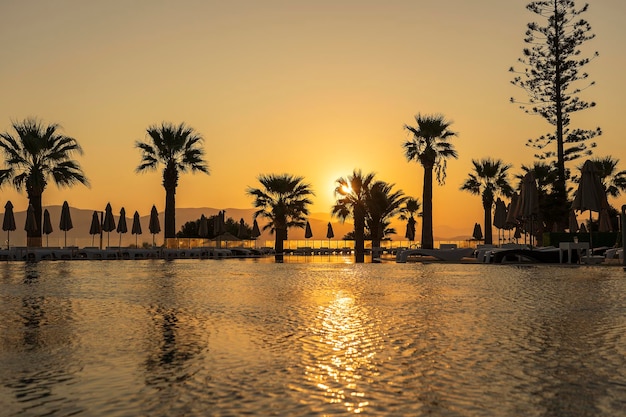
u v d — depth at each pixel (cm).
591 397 546
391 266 2844
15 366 684
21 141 3856
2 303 1280
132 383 605
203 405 527
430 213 4284
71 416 500
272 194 5103
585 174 2862
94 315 1094
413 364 682
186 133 4344
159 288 1631
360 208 3781
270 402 534
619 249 2903
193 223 7181
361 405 524
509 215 3766
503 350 759
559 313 1098
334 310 1155
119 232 4569
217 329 933
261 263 3234
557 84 4903
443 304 1247
